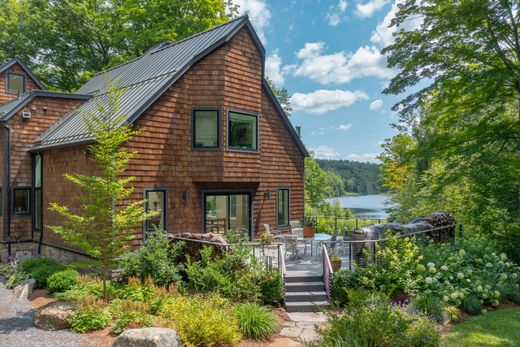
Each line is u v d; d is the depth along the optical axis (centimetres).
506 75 1053
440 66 1220
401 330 604
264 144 1579
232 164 1365
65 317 759
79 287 931
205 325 677
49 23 2662
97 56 2986
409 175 2312
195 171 1324
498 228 1204
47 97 1584
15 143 1512
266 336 735
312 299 930
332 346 590
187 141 1320
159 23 2533
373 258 1002
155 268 972
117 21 2889
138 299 855
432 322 697
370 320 609
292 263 1138
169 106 1274
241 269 941
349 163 9025
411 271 928
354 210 5041
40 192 1513
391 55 1291
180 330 671
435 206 1788
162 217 1249
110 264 904
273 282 927
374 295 796
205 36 1509
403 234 1079
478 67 1212
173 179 1277
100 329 743
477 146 1088
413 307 793
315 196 4825
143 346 602
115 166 888
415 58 1228
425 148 1237
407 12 1234
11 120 1503
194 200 1334
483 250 1085
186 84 1323
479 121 1256
